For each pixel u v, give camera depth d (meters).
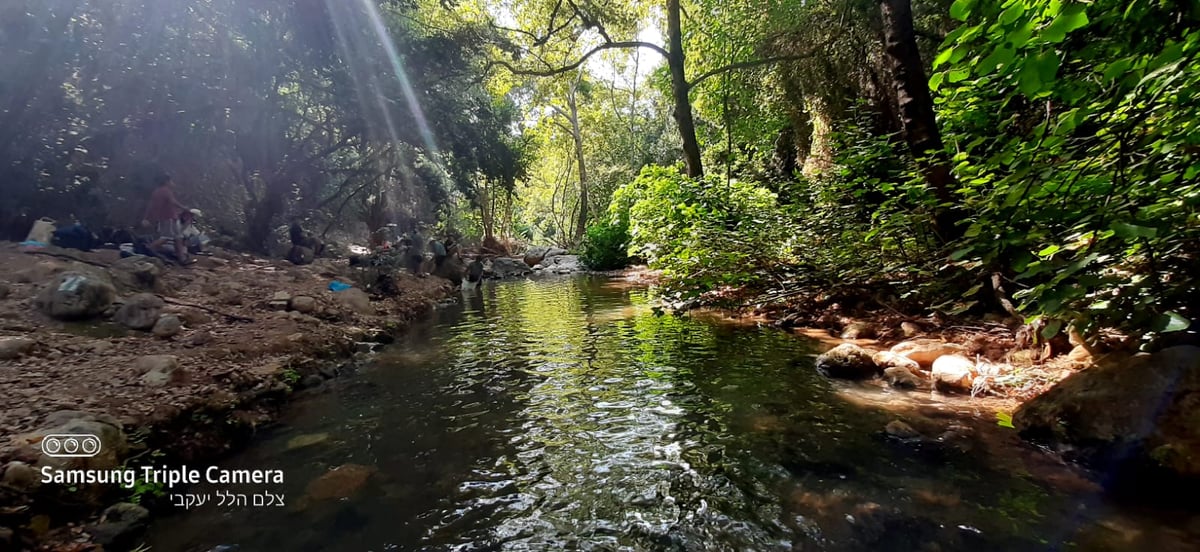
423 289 12.41
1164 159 2.73
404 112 13.63
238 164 15.10
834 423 3.71
